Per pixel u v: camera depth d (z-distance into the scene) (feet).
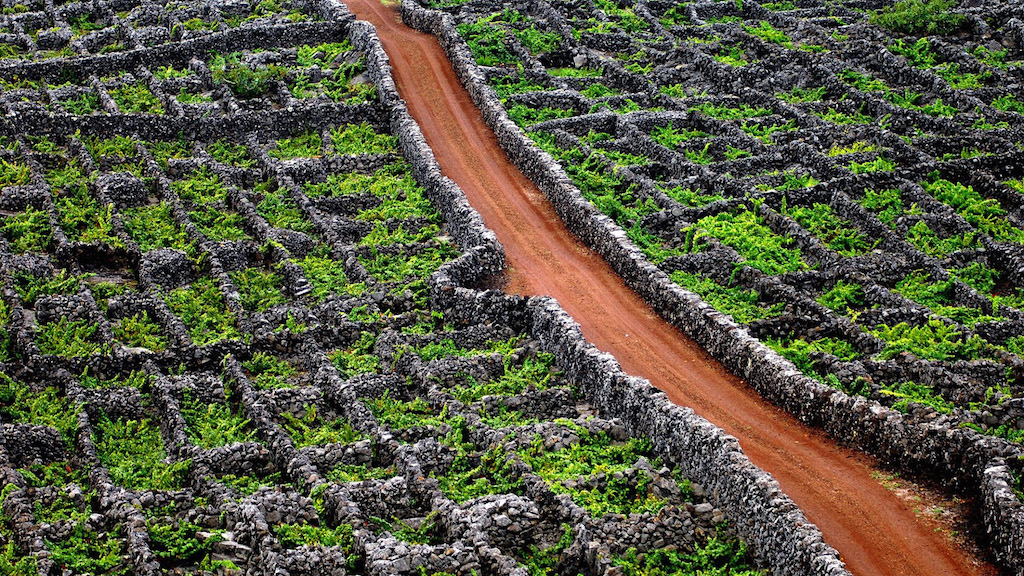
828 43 545.85
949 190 396.57
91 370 288.71
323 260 357.41
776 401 279.08
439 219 391.24
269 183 413.18
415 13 555.69
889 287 341.41
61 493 236.63
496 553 217.77
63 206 375.25
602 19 579.89
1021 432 252.42
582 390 289.53
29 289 321.32
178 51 517.55
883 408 257.14
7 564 208.54
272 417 273.54
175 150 438.81
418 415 280.51
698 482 246.47
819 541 210.79
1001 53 520.83
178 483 248.11
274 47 538.88
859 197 397.19
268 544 216.74
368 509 236.02
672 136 450.30
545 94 480.64
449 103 481.87
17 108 433.89
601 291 341.41
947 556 223.92
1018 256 344.28
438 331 321.11
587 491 244.01
